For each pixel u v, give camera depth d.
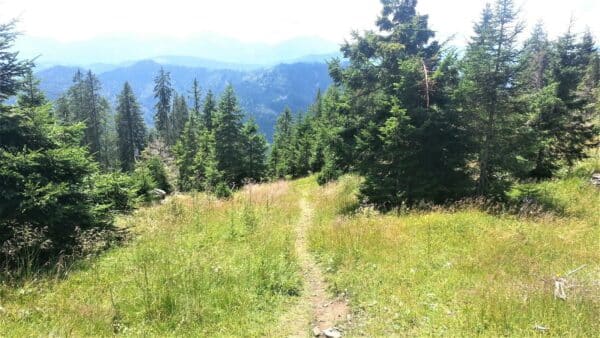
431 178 15.48
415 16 18.19
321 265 9.38
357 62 18.89
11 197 8.97
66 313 6.16
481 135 15.52
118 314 6.28
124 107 67.12
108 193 12.72
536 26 39.91
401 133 15.26
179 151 48.53
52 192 9.31
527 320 5.84
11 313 6.09
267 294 7.40
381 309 6.71
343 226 11.85
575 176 19.02
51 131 10.80
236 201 17.77
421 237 10.31
